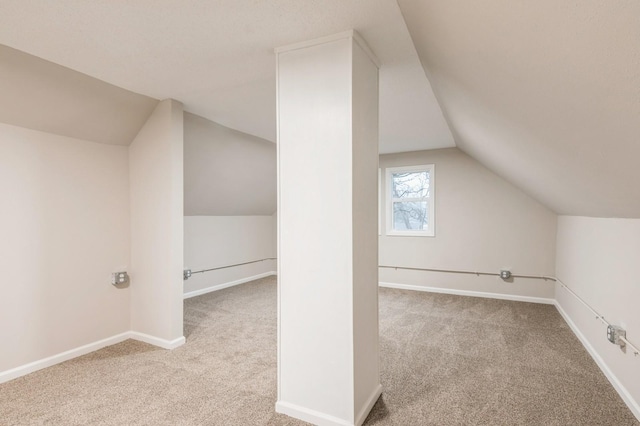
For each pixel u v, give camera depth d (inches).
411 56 79.6
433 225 190.4
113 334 114.0
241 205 206.8
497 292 176.1
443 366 96.7
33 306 94.3
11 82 81.4
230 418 72.4
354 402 67.6
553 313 148.7
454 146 181.8
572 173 72.3
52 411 74.9
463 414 73.6
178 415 73.4
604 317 93.0
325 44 69.6
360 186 71.1
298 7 59.9
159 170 111.6
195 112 124.8
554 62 36.9
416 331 125.7
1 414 73.8
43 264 96.7
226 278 206.4
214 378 89.9
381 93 103.6
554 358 101.9
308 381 71.5
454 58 61.2
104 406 76.8
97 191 109.6
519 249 171.2
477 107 79.0
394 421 71.3
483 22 41.3
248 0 57.4
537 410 75.0
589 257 108.0
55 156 99.3
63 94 91.1
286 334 73.8
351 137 67.0
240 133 154.0
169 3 58.2
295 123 72.4
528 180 123.3
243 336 121.5
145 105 109.3
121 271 115.7
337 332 68.5
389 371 93.7
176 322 111.4
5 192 89.3
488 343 113.9
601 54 29.4
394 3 59.0
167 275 110.3
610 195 68.5
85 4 58.4
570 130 50.6
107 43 73.1
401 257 199.5
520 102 55.6
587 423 70.5
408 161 197.3
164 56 79.5
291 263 72.9
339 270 68.1
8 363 89.2
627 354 77.9
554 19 29.9
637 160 43.7
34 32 68.2
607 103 36.0
